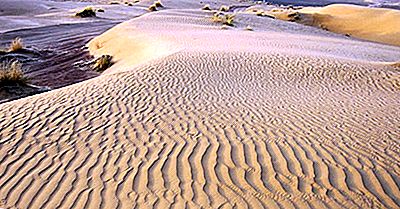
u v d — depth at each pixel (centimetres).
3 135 680
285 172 552
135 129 707
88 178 552
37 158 607
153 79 1037
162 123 735
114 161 594
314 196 497
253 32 2553
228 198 496
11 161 599
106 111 798
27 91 1253
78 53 2117
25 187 535
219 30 2516
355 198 493
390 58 1958
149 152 619
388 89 1048
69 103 843
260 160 586
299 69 1210
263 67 1218
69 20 3456
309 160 585
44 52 2095
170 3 6078
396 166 573
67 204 498
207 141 653
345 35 3856
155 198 502
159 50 1711
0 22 3006
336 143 649
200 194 506
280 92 973
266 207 477
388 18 4522
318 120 763
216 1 7312
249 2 8125
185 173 555
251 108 829
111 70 1705
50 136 679
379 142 659
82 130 704
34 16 3544
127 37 2123
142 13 4594
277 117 773
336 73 1179
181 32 2239
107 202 498
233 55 1366
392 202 488
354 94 984
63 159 604
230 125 724
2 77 1266
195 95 916
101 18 3788
